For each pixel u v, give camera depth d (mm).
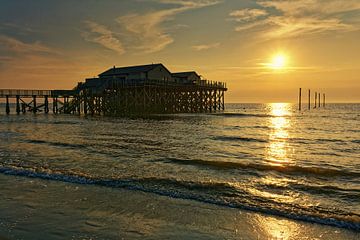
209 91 61062
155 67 49750
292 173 11688
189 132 26344
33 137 22656
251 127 33188
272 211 7758
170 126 31922
